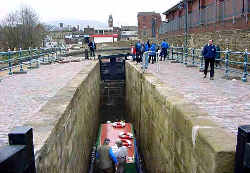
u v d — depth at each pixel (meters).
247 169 3.02
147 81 10.83
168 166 6.90
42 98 7.98
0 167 2.54
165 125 7.25
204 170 4.10
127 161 9.31
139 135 13.95
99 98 21.94
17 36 36.84
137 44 19.28
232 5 15.18
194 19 23.56
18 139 3.11
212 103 6.91
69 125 6.62
